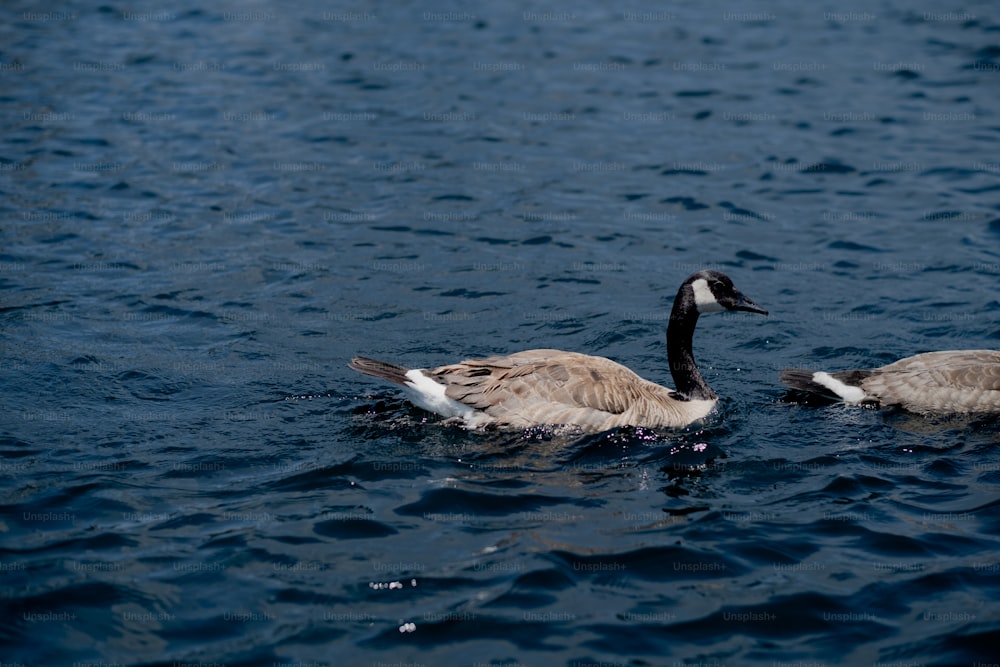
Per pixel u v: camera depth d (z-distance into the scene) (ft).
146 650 27.84
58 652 27.61
